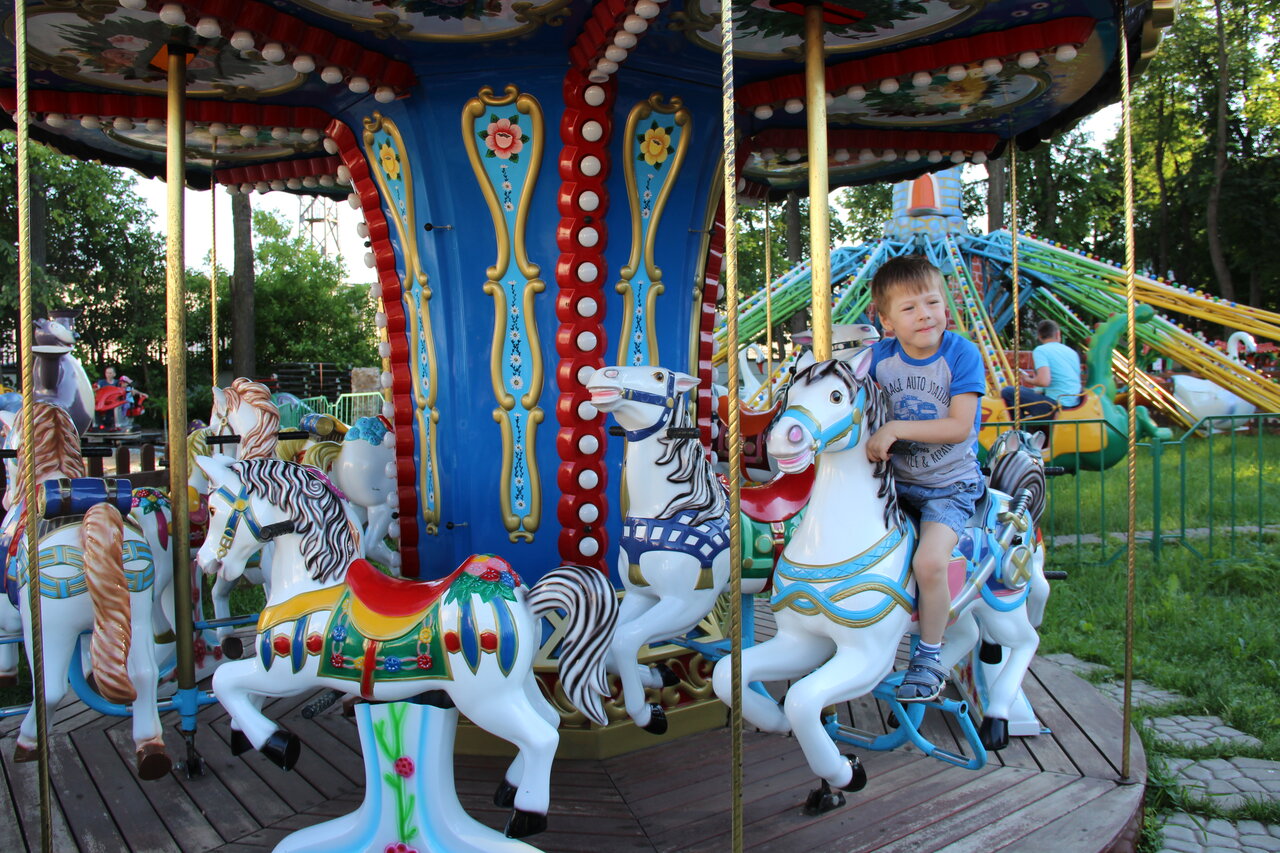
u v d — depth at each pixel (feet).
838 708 13.65
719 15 10.80
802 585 9.10
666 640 11.78
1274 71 82.64
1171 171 93.66
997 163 61.82
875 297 9.72
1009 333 58.59
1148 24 10.85
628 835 9.64
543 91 11.94
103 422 52.60
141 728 10.89
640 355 12.88
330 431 19.83
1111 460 29.19
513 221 12.30
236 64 12.60
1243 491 33.06
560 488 12.32
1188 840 10.55
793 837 9.58
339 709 13.52
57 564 10.58
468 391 12.67
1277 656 16.58
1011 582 10.92
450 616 8.60
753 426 13.46
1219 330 82.07
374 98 12.47
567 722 11.62
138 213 78.84
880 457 8.88
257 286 84.89
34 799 10.80
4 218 65.46
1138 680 15.96
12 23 11.38
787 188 20.99
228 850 9.59
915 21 11.60
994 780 10.95
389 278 13.23
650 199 12.67
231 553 9.31
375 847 8.76
